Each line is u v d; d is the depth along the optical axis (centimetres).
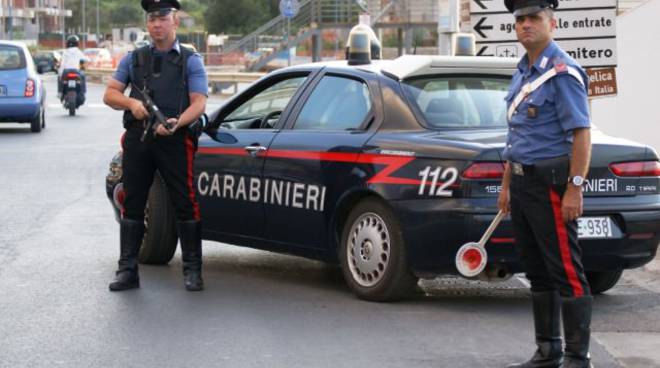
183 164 872
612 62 1137
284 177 879
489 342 723
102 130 2552
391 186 797
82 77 3103
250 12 10506
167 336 732
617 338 750
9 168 1745
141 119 856
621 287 927
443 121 822
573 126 605
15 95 2422
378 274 819
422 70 844
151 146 866
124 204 880
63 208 1327
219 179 935
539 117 615
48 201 1387
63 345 709
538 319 656
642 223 786
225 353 691
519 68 631
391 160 802
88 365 663
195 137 879
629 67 1541
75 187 1525
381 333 743
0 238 1117
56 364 666
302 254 882
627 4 1634
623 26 1538
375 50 995
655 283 937
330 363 670
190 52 869
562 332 759
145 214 971
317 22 4188
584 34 1138
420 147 788
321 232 856
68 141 2242
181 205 874
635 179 788
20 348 701
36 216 1263
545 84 611
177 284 901
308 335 736
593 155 777
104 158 1911
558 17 1139
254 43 4938
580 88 607
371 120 836
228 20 10494
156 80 860
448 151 772
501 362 676
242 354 689
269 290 881
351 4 4166
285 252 898
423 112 823
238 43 4994
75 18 15100
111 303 828
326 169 846
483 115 835
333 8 4175
